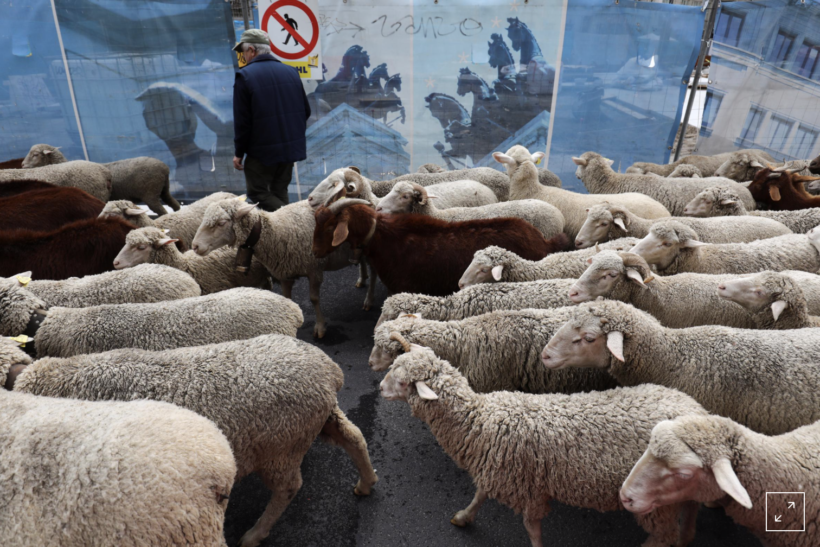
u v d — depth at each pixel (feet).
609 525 10.98
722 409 10.54
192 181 28.22
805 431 8.86
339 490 11.96
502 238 16.74
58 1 24.40
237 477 9.46
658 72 26.02
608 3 24.44
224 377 9.47
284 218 17.99
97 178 24.85
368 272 22.21
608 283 13.01
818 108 26.81
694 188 22.41
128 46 25.35
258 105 21.15
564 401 9.75
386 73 25.80
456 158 27.78
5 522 6.58
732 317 13.12
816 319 12.35
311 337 18.07
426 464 12.67
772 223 18.26
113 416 7.54
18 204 19.45
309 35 24.80
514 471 9.27
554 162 27.89
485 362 12.01
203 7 24.63
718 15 25.36
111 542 6.66
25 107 26.30
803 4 24.88
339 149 27.35
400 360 10.29
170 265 15.97
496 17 24.70
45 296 13.35
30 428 7.20
